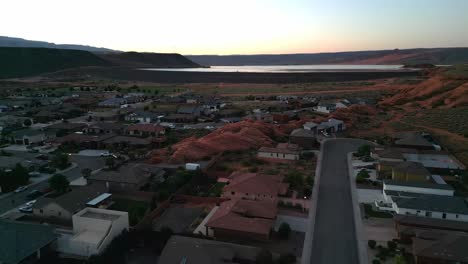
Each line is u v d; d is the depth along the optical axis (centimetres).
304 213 5169
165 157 7856
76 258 4022
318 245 4312
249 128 9775
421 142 8375
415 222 4541
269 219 4681
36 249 3881
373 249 4209
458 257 3662
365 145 8144
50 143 9169
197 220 4912
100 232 4281
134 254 4097
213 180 6500
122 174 6100
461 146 8569
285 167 7244
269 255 3816
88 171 6562
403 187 5634
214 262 3578
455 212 4675
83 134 9856
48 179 6581
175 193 5709
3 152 8050
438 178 6281
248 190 5494
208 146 8362
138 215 4956
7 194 5894
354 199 5662
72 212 4878
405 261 3800
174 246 3800
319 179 6562
